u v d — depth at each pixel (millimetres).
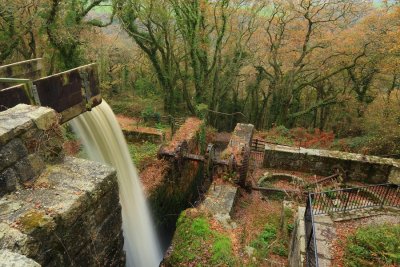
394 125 16547
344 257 6586
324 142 19078
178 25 19781
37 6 14109
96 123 8945
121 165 9727
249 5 19578
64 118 7594
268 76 24875
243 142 13875
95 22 17391
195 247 7332
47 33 15500
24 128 4082
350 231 7504
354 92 23500
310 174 13734
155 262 9836
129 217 8672
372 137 16750
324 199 9711
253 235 9320
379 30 16969
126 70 28516
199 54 20531
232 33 21594
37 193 4012
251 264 7328
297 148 13969
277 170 14070
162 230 11594
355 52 18781
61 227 3766
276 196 12062
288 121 25125
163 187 11359
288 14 19375
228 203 9891
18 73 7941
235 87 28500
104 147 9094
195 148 16344
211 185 10883
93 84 8672
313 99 29031
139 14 18188
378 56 18297
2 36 14766
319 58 20500
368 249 6680
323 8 18469
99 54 22266
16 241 3281
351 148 17031
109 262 4961
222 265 6914
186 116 23578
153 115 20516
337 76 24016
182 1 18375
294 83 24891
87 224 4238
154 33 20859
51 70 17859
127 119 21062
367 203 9773
